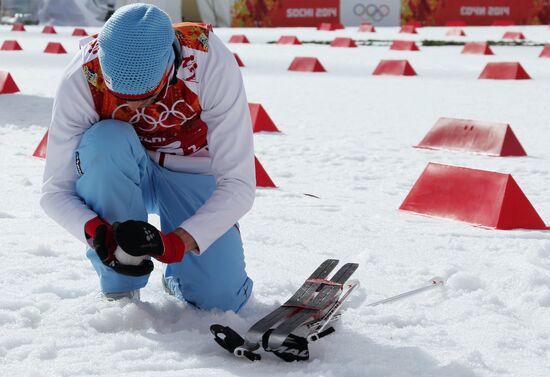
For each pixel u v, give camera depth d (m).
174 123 2.99
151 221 4.92
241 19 30.50
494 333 3.11
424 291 3.64
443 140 8.47
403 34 27.94
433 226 5.20
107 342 2.87
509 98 12.67
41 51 20.33
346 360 2.77
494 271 4.05
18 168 6.73
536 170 7.31
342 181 6.77
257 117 9.34
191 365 2.68
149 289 3.59
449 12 31.66
